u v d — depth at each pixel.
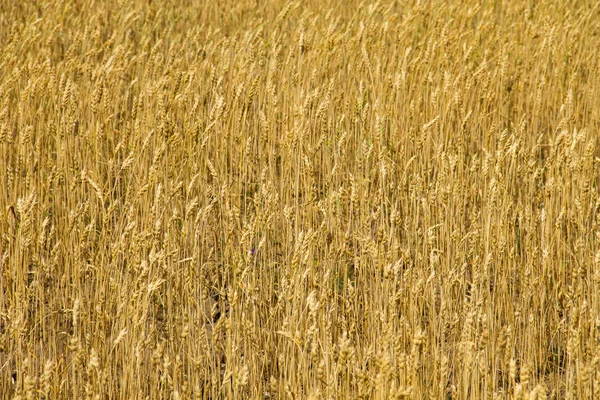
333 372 9.58
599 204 13.30
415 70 19.88
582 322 11.06
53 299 12.54
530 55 23.19
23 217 11.32
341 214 14.43
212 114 16.27
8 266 12.28
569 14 26.69
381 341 9.68
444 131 18.84
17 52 22.14
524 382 8.49
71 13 27.00
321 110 15.94
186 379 11.56
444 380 9.55
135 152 15.44
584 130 15.02
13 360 11.80
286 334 9.28
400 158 17.19
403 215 15.05
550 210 13.74
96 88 16.75
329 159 16.48
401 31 22.23
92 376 9.97
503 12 27.95
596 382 9.41
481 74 19.20
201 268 12.64
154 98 18.47
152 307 12.08
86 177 12.18
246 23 27.28
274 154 17.52
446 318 11.38
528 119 20.23
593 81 21.48
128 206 13.04
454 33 22.83
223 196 13.98
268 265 13.92
